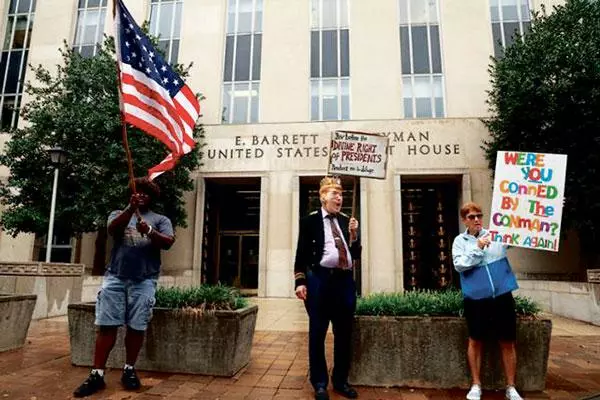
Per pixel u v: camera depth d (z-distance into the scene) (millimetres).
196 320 4641
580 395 3996
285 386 4191
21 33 19484
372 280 14609
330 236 4070
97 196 12594
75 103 13289
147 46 5336
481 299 3861
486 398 3889
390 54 16750
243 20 18109
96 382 3902
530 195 3943
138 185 4398
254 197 17625
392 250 14773
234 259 17266
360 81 16625
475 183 14977
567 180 11492
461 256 3971
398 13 17297
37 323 8219
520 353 4156
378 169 4375
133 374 4082
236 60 17672
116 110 12906
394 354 4289
